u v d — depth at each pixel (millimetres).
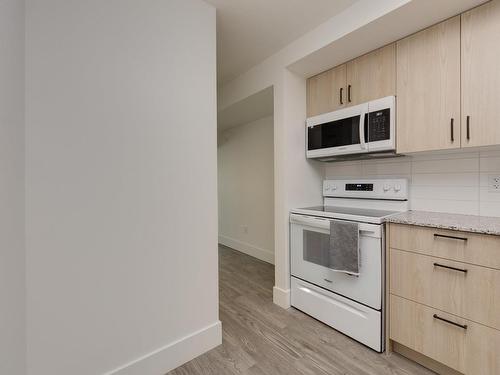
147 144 1345
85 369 1173
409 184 1937
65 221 1108
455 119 1440
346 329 1745
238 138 4027
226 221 4391
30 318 1035
